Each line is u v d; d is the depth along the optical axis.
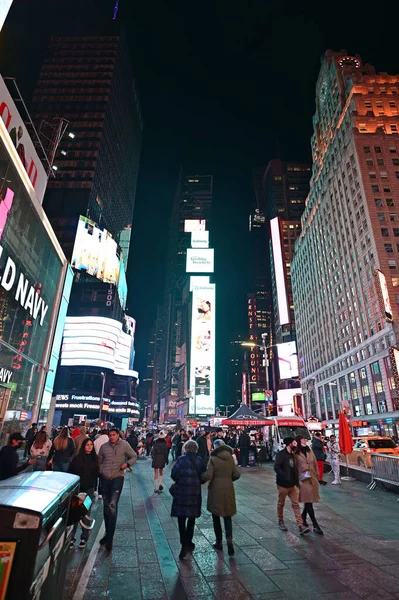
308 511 7.42
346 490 12.93
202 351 139.38
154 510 9.84
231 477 6.59
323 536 7.15
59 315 32.12
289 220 153.62
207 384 134.88
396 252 60.31
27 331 25.86
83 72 106.19
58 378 65.69
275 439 23.70
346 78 83.81
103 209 98.19
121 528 7.95
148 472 19.05
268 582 5.02
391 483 12.12
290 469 7.61
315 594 4.66
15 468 6.93
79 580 5.01
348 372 69.06
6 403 22.62
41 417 28.98
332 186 81.00
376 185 65.56
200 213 197.62
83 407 63.72
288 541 6.85
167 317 198.88
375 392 59.34
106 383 69.06
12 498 2.70
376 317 59.94
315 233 91.81
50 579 2.91
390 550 6.29
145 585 4.92
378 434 55.19
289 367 108.69
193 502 6.20
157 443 13.15
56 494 3.11
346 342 71.56
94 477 7.11
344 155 74.75
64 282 32.97
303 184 171.25
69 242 80.88
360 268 66.19
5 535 2.42
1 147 19.14
